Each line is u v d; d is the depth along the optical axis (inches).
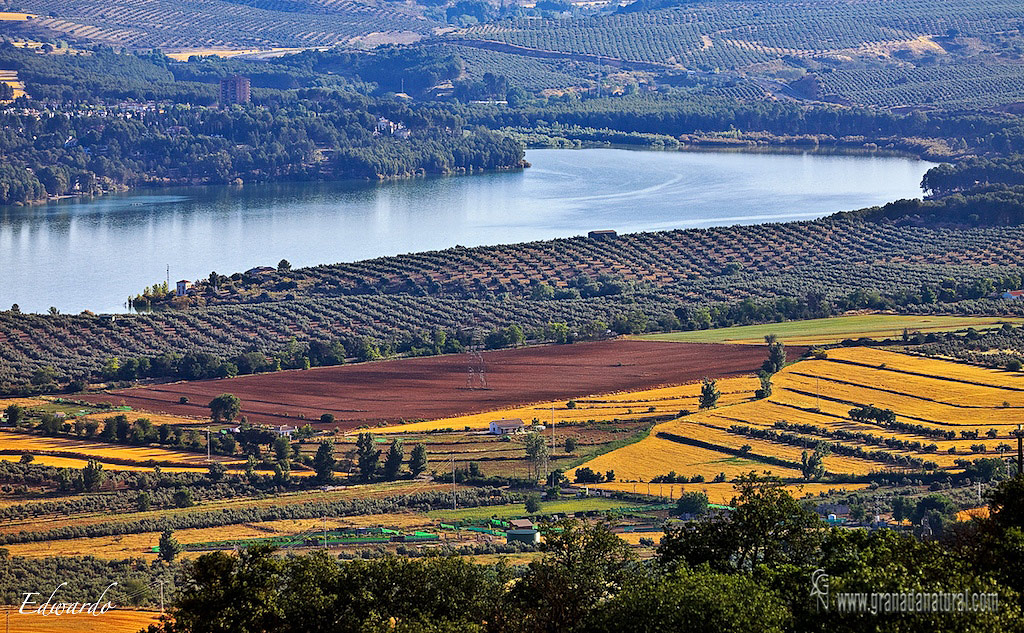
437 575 6102.4
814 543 6028.5
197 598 5900.6
